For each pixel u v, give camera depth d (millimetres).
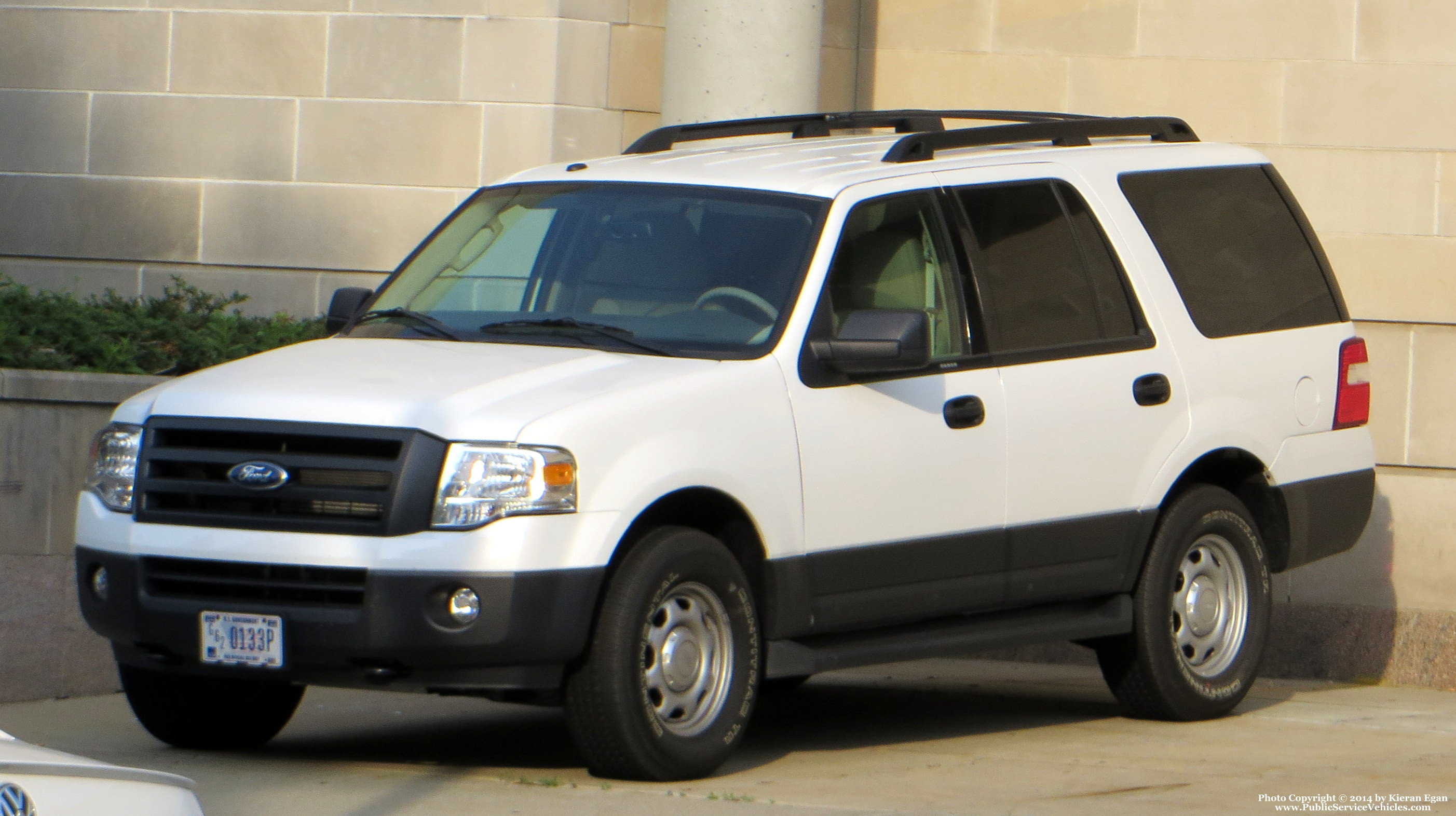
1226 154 21500
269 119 28797
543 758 17469
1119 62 29688
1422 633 24484
